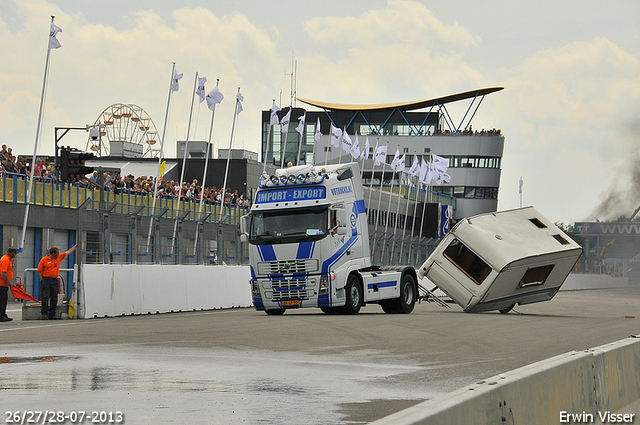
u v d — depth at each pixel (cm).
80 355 2827
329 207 5047
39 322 4544
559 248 5575
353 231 5250
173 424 1655
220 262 6538
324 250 5009
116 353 2898
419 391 2114
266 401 1938
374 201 15975
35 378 2258
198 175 14688
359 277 5266
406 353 3000
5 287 4656
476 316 5347
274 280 5091
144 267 5388
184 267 5828
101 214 5172
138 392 2041
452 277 5700
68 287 5603
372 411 1827
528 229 5678
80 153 5284
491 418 1187
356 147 11831
